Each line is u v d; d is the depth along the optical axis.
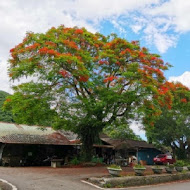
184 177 18.42
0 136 20.81
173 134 35.41
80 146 24.23
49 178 12.77
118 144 29.47
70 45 17.19
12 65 18.08
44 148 24.12
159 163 32.88
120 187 12.62
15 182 11.12
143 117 21.05
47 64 17.09
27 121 19.42
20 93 18.69
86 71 16.55
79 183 12.15
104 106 18.45
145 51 20.56
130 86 18.55
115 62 18.31
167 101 19.28
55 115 19.53
